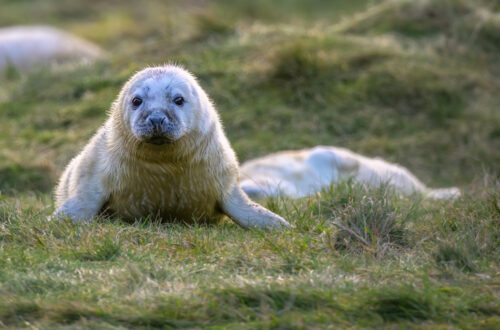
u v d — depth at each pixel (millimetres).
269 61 39188
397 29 44656
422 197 21781
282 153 29406
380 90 37750
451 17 44906
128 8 71875
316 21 58906
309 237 15617
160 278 12672
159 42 44281
